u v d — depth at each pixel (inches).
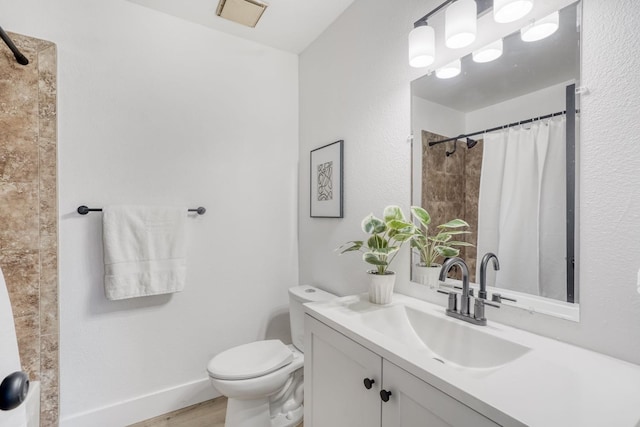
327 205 72.5
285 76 84.4
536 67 36.0
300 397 63.8
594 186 30.8
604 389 23.6
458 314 40.2
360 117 62.9
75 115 59.1
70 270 58.7
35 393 50.3
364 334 34.8
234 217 76.9
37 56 55.3
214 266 74.2
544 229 35.0
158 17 67.6
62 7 57.9
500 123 39.9
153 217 64.0
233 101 76.7
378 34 58.4
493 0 38.1
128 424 63.4
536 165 36.1
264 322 81.1
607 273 29.8
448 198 46.3
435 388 25.6
